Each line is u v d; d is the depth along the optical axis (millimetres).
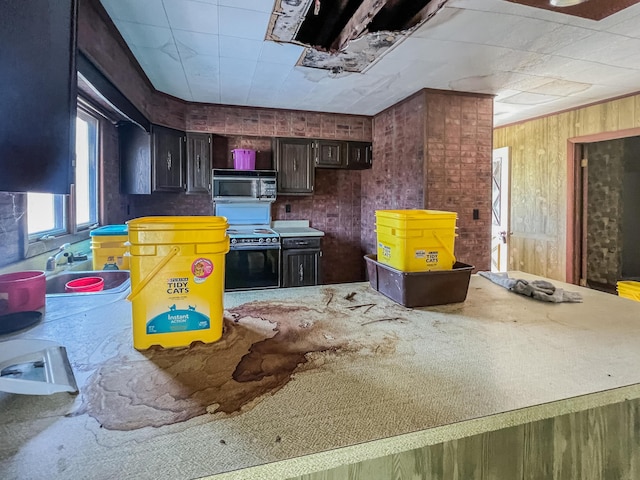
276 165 4199
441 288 1411
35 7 875
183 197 4207
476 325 1193
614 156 4566
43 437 622
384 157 4223
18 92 840
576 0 1931
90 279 1857
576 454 1059
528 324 1204
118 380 818
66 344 1010
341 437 637
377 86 3354
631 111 3609
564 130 4270
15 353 888
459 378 842
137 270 966
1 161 803
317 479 792
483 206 3652
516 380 834
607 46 2518
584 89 3475
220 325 1056
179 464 568
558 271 4379
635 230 4785
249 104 4020
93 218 3133
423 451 893
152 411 703
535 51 2582
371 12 1986
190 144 3934
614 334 1115
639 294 2949
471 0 1928
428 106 3443
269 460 582
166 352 966
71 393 757
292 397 759
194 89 3510
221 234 1022
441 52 2604
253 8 2023
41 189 915
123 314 1265
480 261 3668
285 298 1508
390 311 1336
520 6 1987
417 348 1010
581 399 773
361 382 822
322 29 2322
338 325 1188
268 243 3930
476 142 3605
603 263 4727
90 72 1972
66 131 990
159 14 2096
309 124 4297
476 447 949
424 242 1411
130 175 3549
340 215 4805
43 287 1292
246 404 731
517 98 3756
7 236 1728
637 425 1127
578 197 4242
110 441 616
